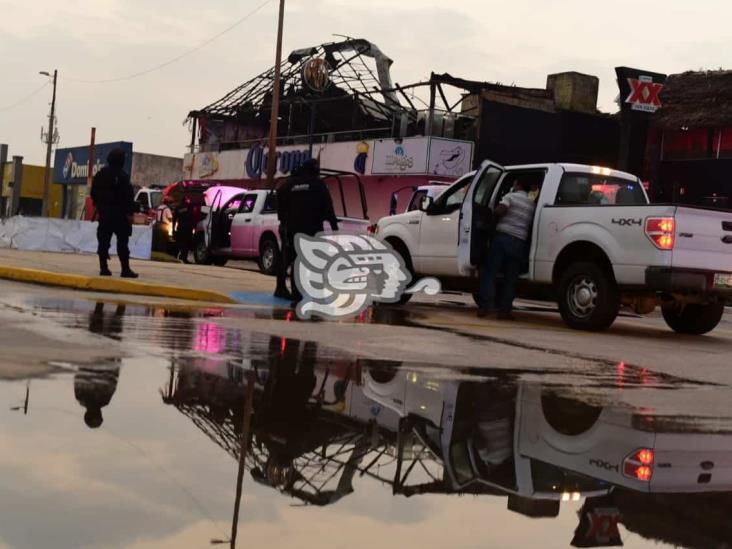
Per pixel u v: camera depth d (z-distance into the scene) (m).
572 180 10.46
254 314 8.62
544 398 4.97
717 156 29.70
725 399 5.46
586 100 33.44
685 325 10.68
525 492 2.98
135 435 3.34
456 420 4.19
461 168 29.39
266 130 41.72
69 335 5.97
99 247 10.79
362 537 2.38
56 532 2.26
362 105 34.03
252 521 2.45
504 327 9.34
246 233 18.28
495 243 10.20
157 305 8.76
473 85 30.47
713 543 2.53
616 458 3.61
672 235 8.95
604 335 9.43
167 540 2.25
